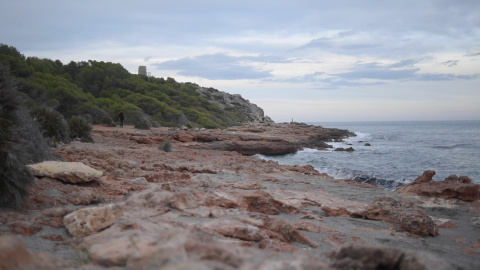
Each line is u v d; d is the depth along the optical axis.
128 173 12.08
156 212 6.90
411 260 3.44
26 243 5.45
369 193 13.76
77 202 7.93
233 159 22.02
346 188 14.64
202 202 8.00
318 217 9.07
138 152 20.58
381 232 8.50
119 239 4.82
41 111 20.55
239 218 7.05
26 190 7.89
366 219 9.67
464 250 7.94
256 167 18.39
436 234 9.05
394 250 3.61
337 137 64.56
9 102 8.63
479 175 23.75
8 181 7.33
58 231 6.07
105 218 6.18
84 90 63.41
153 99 63.16
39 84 46.09
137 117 50.66
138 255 3.75
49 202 7.86
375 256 3.66
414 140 61.41
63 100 44.41
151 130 42.44
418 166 27.81
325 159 32.69
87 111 44.22
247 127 61.34
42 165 10.03
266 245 5.59
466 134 82.44
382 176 22.48
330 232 7.77
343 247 3.85
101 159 14.94
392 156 35.09
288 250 5.83
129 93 64.69
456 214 11.38
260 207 8.90
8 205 7.30
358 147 46.81
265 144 37.69
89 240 5.24
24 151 8.23
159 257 3.27
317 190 13.29
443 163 29.53
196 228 5.78
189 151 25.73
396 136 75.69
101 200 8.29
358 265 3.62
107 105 54.97
